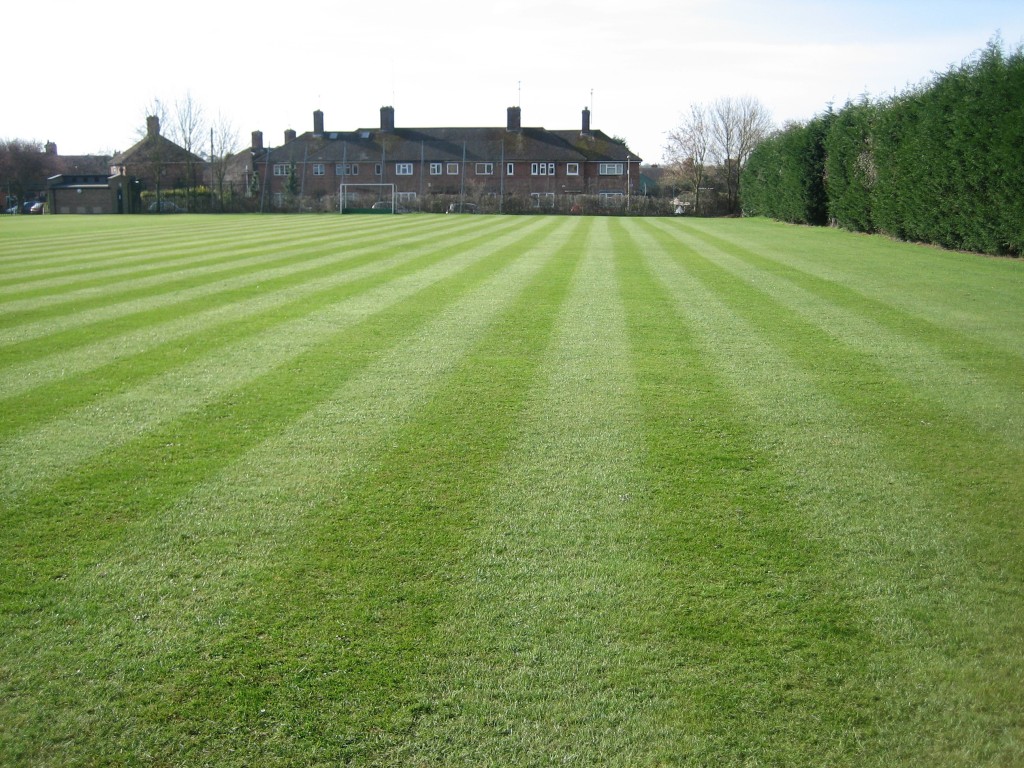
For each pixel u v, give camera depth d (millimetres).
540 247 21188
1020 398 7129
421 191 76562
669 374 7855
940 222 21219
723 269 16125
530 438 6043
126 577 4074
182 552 4324
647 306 11539
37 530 4562
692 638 3592
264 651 3498
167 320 10336
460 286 13344
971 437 6113
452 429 6227
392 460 5602
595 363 8250
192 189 71250
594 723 3092
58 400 6934
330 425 6309
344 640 3576
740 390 7328
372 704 3182
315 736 3021
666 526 4637
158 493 5047
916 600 3891
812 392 7281
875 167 25516
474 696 3229
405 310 11047
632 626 3678
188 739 3008
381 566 4188
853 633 3629
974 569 4180
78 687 3271
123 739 3006
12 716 3111
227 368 7961
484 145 79750
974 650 3512
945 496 5055
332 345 8938
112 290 12906
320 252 19516
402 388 7305
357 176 80000
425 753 2945
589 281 14109
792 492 5105
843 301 12125
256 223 37312
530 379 7629
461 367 8031
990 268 16516
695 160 63656
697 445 5926
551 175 78188
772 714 3135
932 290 13297
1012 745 2982
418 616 3750
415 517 4742
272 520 4695
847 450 5836
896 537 4516
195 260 17594
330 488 5133
